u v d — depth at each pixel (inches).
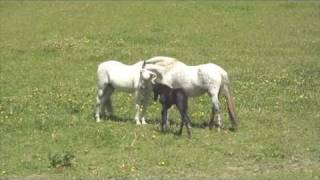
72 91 897.5
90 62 1122.0
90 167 589.9
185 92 698.2
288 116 775.1
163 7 1635.1
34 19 1517.0
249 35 1362.0
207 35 1350.9
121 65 745.6
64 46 1224.2
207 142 669.3
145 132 700.0
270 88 908.6
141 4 1688.0
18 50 1218.0
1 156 622.8
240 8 1626.5
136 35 1332.4
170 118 764.0
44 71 1047.0
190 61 1118.4
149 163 602.9
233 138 685.3
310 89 909.8
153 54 1172.5
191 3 1696.6
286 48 1242.0
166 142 664.4
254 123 745.0
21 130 708.7
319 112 791.7
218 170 586.2
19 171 578.2
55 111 784.9
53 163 592.7
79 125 727.1
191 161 607.5
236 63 1105.4
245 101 836.0
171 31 1381.6
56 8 1648.6
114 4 1700.3
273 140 681.0
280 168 596.7
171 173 574.2
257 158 621.9
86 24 1454.2
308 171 582.2
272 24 1467.8
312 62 1114.7
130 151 639.8
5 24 1467.8
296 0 1775.3
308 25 1455.5
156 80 714.2
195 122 751.7
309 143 673.0
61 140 673.0
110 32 1360.7
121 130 706.2
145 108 735.7
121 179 550.0
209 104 828.0
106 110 765.3
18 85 944.3
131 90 733.9
